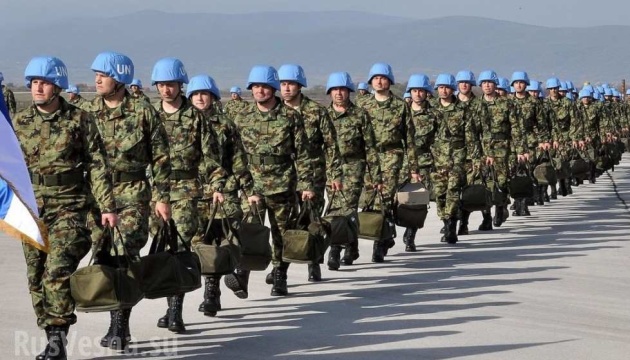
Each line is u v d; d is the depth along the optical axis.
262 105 14.35
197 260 11.21
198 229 12.98
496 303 13.88
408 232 19.00
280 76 15.12
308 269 15.68
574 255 18.58
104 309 9.84
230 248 12.53
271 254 13.47
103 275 9.80
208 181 12.67
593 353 11.21
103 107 11.37
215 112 13.51
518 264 17.44
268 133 14.23
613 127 42.38
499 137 23.81
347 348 11.20
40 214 10.16
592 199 31.47
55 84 10.20
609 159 38.94
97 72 11.27
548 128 29.22
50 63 10.20
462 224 21.84
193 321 12.55
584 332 12.23
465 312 13.25
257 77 14.17
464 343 11.54
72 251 10.16
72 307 10.13
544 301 14.11
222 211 12.64
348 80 16.70
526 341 11.70
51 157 10.19
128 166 11.29
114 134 11.27
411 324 12.48
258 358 10.71
